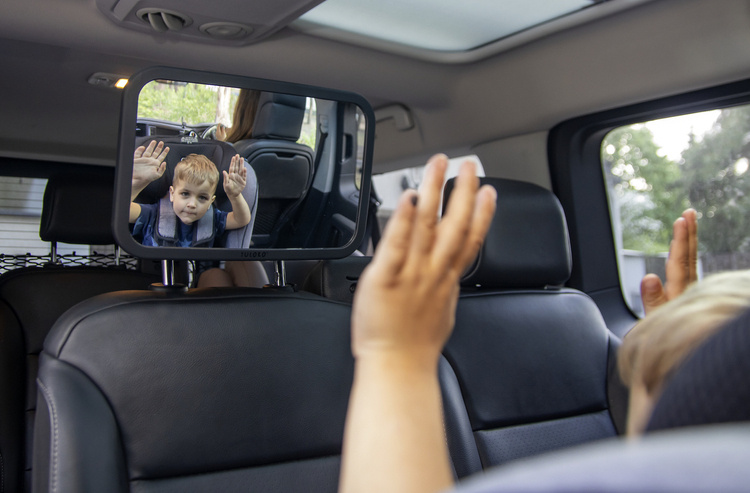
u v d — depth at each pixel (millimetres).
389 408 347
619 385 1758
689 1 1770
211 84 1128
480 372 1576
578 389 1716
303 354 1240
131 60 2201
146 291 1239
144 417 1095
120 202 1083
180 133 1120
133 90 1069
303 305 1287
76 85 2410
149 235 1122
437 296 362
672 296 522
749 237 2617
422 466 333
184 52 2021
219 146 1157
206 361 1149
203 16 1796
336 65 2246
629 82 2023
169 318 1151
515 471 171
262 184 1219
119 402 1086
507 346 1638
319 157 1293
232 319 1197
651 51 1924
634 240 2570
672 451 150
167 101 1104
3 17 1736
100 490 1013
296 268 2256
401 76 2375
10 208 2748
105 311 1128
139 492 1071
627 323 2424
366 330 367
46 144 2826
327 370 1258
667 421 245
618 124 2240
